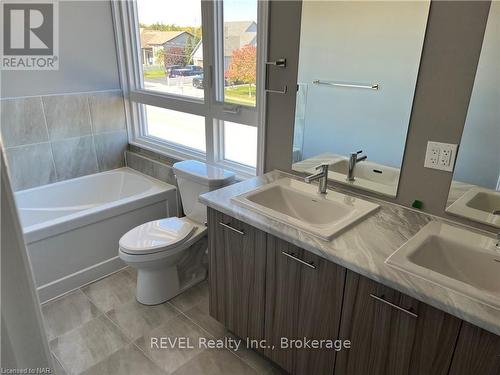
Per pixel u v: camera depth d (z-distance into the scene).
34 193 2.90
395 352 1.30
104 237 2.63
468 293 1.10
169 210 3.03
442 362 1.18
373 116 1.71
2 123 2.67
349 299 1.37
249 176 2.51
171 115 3.15
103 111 3.23
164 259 2.22
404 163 1.66
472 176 1.48
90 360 1.96
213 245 1.90
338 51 1.74
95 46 3.04
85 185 3.19
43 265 2.35
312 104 1.92
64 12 2.79
